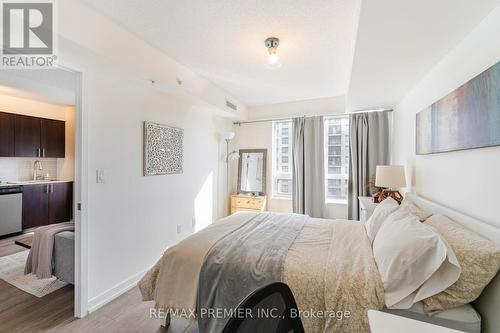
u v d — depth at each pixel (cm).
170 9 171
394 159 349
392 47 173
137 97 250
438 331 82
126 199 238
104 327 181
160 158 282
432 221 162
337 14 175
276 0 161
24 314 195
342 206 392
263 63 263
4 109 379
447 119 173
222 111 380
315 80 315
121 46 193
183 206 329
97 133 206
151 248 272
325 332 122
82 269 193
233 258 155
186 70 274
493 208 127
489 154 131
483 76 130
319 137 397
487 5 125
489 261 107
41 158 443
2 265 280
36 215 405
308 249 170
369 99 311
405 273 122
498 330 103
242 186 463
